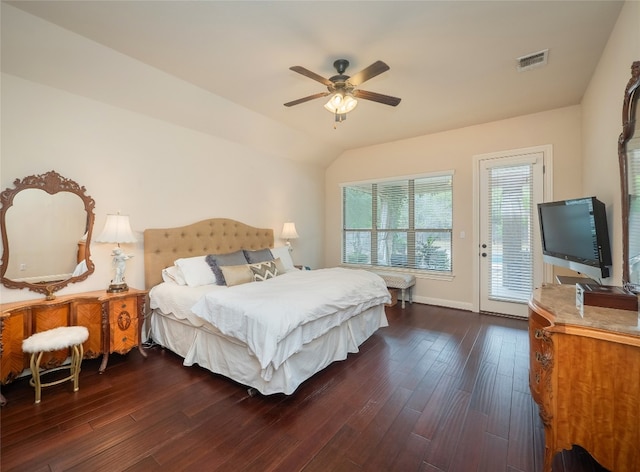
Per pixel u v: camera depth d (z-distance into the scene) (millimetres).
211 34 2266
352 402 2141
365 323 3250
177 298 2861
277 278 3377
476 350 3021
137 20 2119
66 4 1975
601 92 2600
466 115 3893
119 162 3088
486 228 4238
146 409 2059
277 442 1735
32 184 2523
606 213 2445
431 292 4766
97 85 2785
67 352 2572
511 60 2604
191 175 3742
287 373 2148
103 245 2986
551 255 2936
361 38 2293
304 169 5473
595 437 1352
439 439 1758
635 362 1263
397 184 5121
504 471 1522
